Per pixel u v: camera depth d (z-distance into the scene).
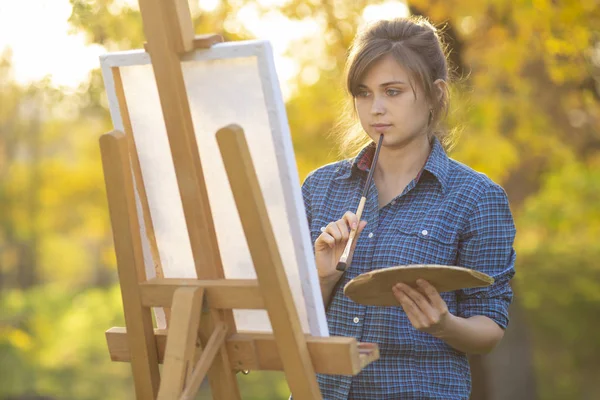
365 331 3.00
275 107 2.38
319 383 3.07
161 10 2.40
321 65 8.30
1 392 12.66
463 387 3.02
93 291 18.52
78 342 14.41
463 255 3.00
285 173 2.42
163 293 2.57
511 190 11.77
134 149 2.65
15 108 12.55
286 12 7.53
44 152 14.74
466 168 3.10
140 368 2.64
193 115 2.50
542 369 12.92
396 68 2.94
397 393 2.96
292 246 2.49
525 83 7.97
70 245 20.69
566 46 7.09
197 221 2.53
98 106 8.62
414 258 2.97
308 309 2.53
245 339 2.56
